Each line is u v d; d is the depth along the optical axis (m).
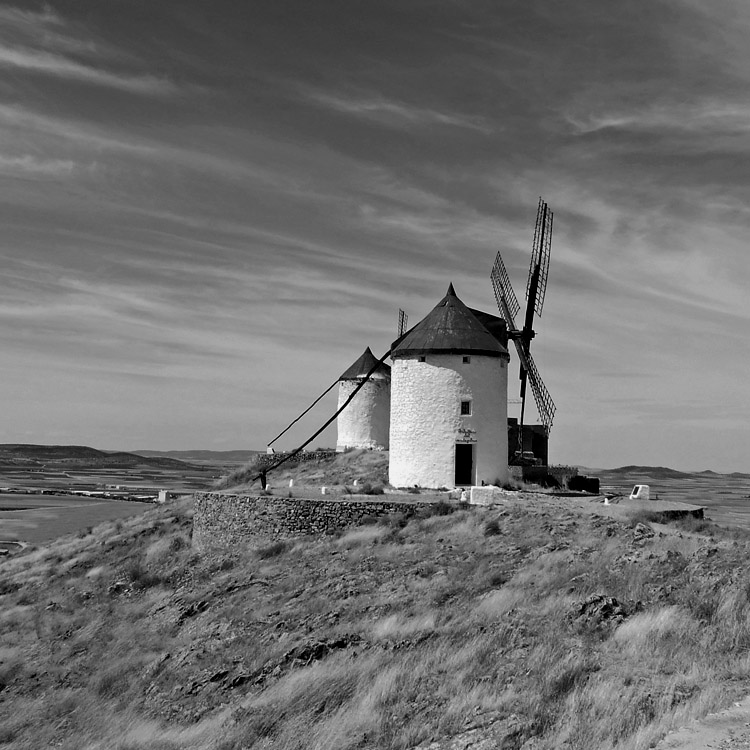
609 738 12.96
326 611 23.27
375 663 18.75
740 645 16.08
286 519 32.91
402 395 39.22
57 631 29.03
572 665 16.08
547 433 50.09
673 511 31.55
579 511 29.92
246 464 60.44
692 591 19.05
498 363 39.16
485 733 14.29
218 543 35.44
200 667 21.88
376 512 31.42
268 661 20.78
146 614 28.80
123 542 42.53
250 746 16.72
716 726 12.65
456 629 19.66
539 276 50.00
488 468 38.38
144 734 18.78
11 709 22.27
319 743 15.67
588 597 19.38
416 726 15.41
